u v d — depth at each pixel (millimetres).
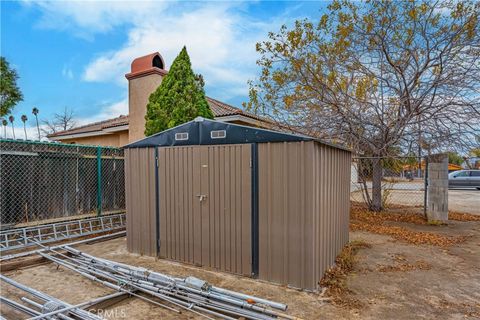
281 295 3303
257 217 3740
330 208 4180
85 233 5766
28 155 5250
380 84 8008
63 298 3219
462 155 7941
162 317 2848
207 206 4141
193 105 7258
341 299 3217
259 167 3734
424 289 3494
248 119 8984
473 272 4039
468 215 8375
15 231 4898
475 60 6992
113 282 3578
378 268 4195
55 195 5652
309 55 8234
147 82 9141
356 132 8164
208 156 4137
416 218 7844
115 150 6832
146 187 4770
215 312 2891
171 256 4508
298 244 3459
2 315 2848
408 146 8117
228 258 3959
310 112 8617
